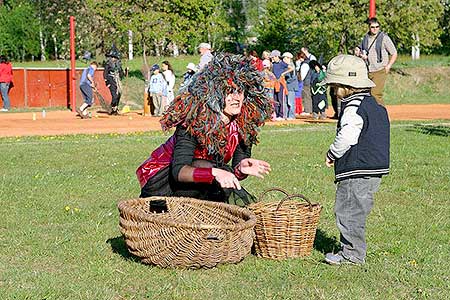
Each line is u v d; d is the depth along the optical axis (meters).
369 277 6.13
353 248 6.52
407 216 8.58
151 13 36.94
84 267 6.37
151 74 27.58
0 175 11.70
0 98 31.62
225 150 6.69
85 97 26.62
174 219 6.43
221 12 46.16
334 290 5.79
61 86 32.88
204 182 6.45
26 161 13.65
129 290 5.77
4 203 9.32
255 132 6.79
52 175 11.70
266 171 6.74
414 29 39.66
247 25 49.66
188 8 37.47
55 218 8.45
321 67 24.33
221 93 6.45
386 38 15.28
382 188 10.42
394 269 6.34
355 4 39.06
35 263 6.55
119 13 37.09
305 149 15.52
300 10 39.47
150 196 7.10
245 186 10.48
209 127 6.46
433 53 50.00
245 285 5.89
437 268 6.41
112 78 28.06
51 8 49.53
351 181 6.44
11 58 55.84
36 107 32.31
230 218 6.70
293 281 6.01
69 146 16.39
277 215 6.60
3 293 5.61
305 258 6.70
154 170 7.06
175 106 6.58
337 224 6.57
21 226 8.02
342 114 6.43
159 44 40.47
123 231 6.41
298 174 11.74
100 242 7.25
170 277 6.05
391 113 28.38
